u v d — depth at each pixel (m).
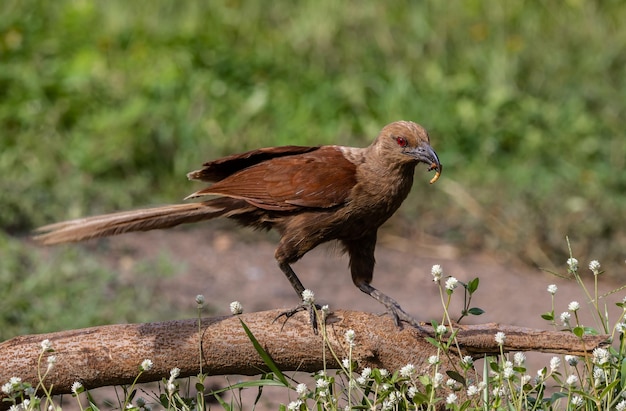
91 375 7.06
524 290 11.93
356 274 8.13
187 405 6.73
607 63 15.91
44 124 14.29
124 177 13.91
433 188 13.90
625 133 14.64
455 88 15.25
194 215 7.76
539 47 16.48
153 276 11.59
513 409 6.40
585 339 6.74
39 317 10.05
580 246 12.62
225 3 17.42
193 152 14.02
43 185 13.32
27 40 15.63
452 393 6.52
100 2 17.05
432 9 17.39
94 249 12.27
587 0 17.48
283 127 14.63
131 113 14.20
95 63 15.34
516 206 13.18
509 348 6.94
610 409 6.41
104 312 10.33
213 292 11.45
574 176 13.94
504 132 14.63
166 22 16.91
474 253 13.05
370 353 7.02
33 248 11.90
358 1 17.48
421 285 12.09
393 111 14.90
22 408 6.88
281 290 11.67
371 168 7.90
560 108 15.09
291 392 9.00
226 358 7.11
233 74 15.24
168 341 7.05
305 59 15.98
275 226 8.09
